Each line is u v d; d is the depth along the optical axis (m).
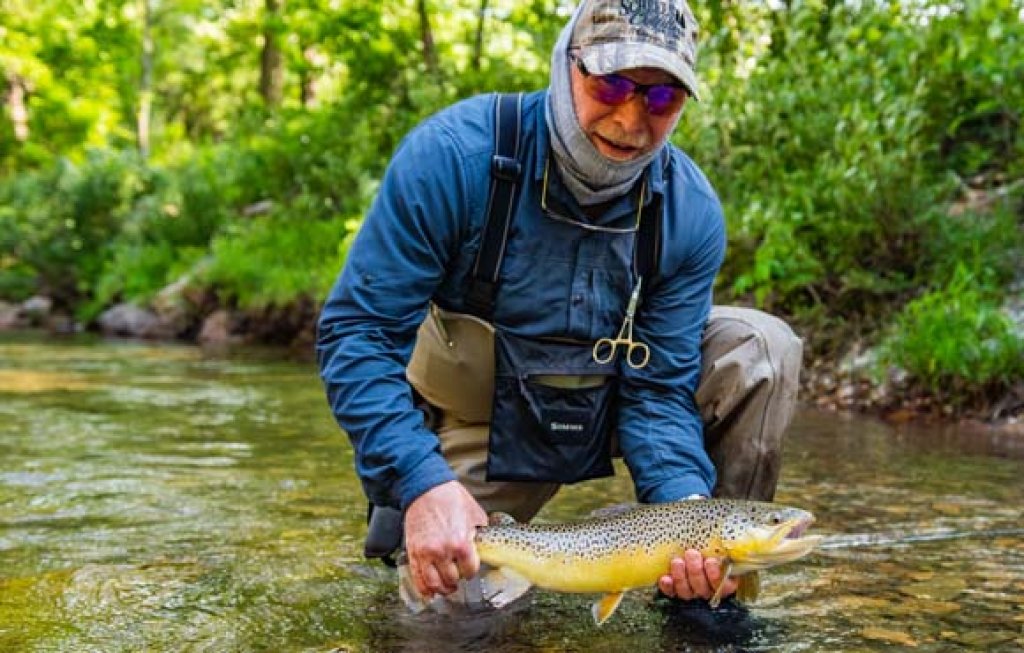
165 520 3.86
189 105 37.12
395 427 2.41
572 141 2.47
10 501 4.17
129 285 17.42
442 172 2.51
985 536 3.53
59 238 19.44
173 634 2.62
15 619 2.74
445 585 2.39
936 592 2.92
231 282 14.93
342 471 4.83
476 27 16.86
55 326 18.12
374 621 2.74
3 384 8.52
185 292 15.70
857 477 4.54
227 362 11.02
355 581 3.11
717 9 9.44
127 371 9.86
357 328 2.48
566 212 2.60
